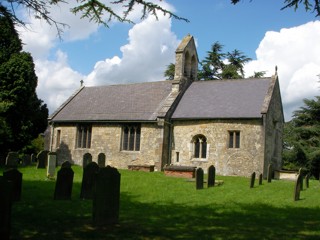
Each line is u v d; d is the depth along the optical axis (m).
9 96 32.78
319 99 39.91
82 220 9.52
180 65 30.55
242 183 20.67
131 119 29.41
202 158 27.19
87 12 7.22
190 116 27.59
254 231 9.02
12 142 33.19
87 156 21.25
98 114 31.83
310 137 39.12
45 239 7.64
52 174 19.14
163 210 11.66
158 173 24.72
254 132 25.41
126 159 29.52
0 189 7.33
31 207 10.98
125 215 10.53
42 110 39.56
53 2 7.26
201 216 10.90
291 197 15.95
